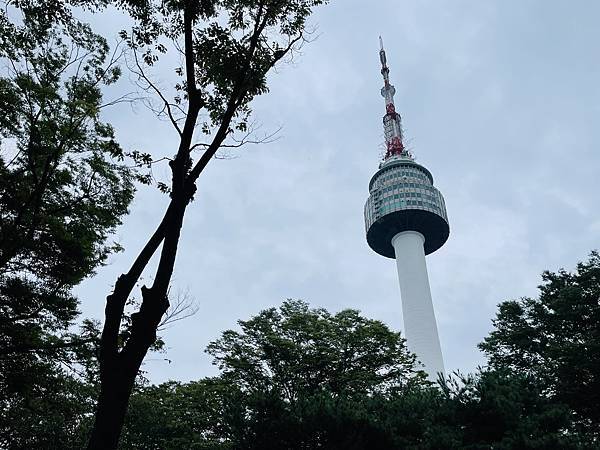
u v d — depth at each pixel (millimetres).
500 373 21203
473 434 19375
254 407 19031
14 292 22375
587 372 32094
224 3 13719
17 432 25125
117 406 9258
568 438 18547
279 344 34250
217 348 36812
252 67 13406
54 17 17609
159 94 12836
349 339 35094
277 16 13758
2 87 22078
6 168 23031
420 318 103000
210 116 13508
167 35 13492
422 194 115812
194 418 34094
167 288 10484
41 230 22891
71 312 23812
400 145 130375
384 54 146750
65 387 25156
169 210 11078
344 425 18141
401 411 20859
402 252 111875
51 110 23172
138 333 9891
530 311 38750
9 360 22484
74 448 26219
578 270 38500
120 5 13219
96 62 23844
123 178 24969
